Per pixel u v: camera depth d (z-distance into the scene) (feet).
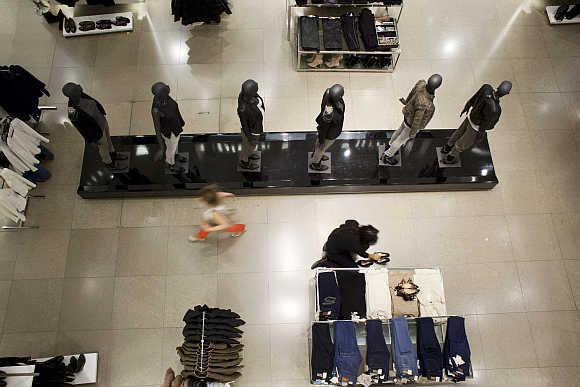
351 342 16.97
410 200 23.06
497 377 19.97
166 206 22.67
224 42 26.71
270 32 27.07
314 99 25.35
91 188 22.12
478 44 27.12
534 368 20.15
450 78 26.11
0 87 21.31
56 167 23.45
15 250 21.72
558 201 23.25
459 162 23.17
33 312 20.67
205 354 16.90
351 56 25.94
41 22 27.02
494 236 22.45
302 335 20.43
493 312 21.07
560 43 27.17
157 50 26.37
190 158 22.95
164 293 21.08
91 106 18.49
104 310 20.75
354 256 19.36
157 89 17.69
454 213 22.85
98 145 20.70
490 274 21.74
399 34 27.35
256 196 22.93
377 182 22.49
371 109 25.16
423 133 23.88
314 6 25.73
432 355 17.08
